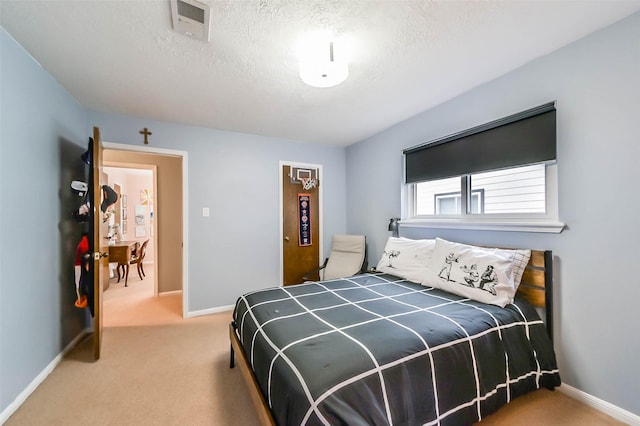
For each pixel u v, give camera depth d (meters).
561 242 1.73
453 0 1.31
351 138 3.67
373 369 1.06
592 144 1.58
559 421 1.46
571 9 1.38
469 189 2.41
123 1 1.31
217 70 1.93
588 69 1.59
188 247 3.10
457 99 2.38
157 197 4.00
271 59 1.79
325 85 1.83
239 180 3.40
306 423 0.90
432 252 2.36
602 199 1.55
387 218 3.29
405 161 3.00
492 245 2.13
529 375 1.51
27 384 1.70
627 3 1.35
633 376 1.43
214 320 2.99
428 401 1.13
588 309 1.60
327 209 4.04
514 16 1.43
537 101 1.83
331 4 1.33
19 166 1.66
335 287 2.20
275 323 1.47
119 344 2.41
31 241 1.77
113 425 1.46
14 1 1.30
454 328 1.38
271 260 3.60
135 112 2.71
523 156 1.91
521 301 1.77
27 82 1.73
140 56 1.76
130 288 4.38
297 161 3.80
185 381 1.86
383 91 2.28
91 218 2.17
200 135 3.17
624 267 1.47
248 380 1.43
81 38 1.58
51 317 2.00
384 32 1.54
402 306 1.71
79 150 2.48
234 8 1.35
